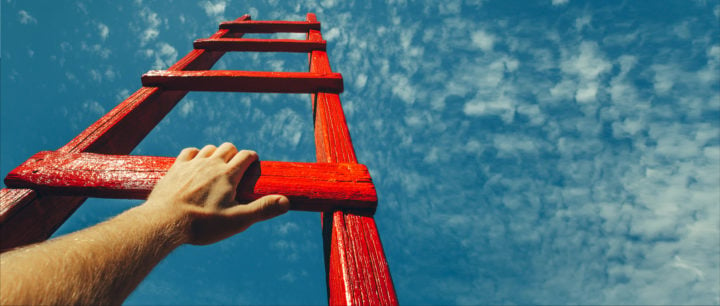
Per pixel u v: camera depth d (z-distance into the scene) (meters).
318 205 1.00
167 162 1.07
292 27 3.34
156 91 1.73
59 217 1.12
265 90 1.86
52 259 0.43
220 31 3.24
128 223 0.59
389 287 0.79
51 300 0.38
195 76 1.79
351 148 1.28
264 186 0.97
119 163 1.06
